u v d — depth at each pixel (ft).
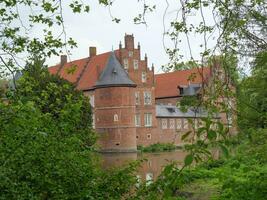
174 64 24.97
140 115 248.73
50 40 25.73
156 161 133.69
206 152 12.91
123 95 229.04
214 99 19.92
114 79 230.27
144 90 251.39
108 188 23.56
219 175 23.80
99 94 234.17
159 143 247.70
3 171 18.65
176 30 22.99
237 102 25.55
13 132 19.81
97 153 26.22
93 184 23.03
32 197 19.12
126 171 24.47
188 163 12.83
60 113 23.53
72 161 21.94
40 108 23.39
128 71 247.91
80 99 26.22
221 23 22.41
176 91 291.17
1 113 19.84
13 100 22.24
